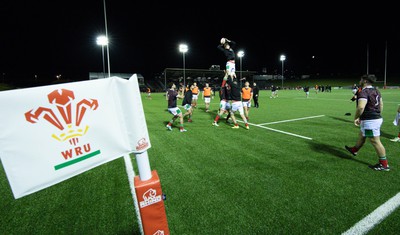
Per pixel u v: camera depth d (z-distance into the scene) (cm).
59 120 124
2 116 108
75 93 128
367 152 489
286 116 1051
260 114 1126
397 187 326
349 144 560
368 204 281
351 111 1220
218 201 294
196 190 325
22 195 115
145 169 151
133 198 307
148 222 149
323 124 838
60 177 126
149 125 847
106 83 140
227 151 514
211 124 861
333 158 455
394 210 267
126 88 144
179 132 721
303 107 1445
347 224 243
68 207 287
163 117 1059
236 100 745
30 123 115
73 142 129
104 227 246
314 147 536
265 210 272
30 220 261
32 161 117
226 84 797
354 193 310
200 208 278
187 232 234
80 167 133
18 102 111
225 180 358
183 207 280
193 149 533
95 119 136
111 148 144
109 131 142
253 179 360
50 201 302
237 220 253
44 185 122
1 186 352
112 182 358
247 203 288
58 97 123
